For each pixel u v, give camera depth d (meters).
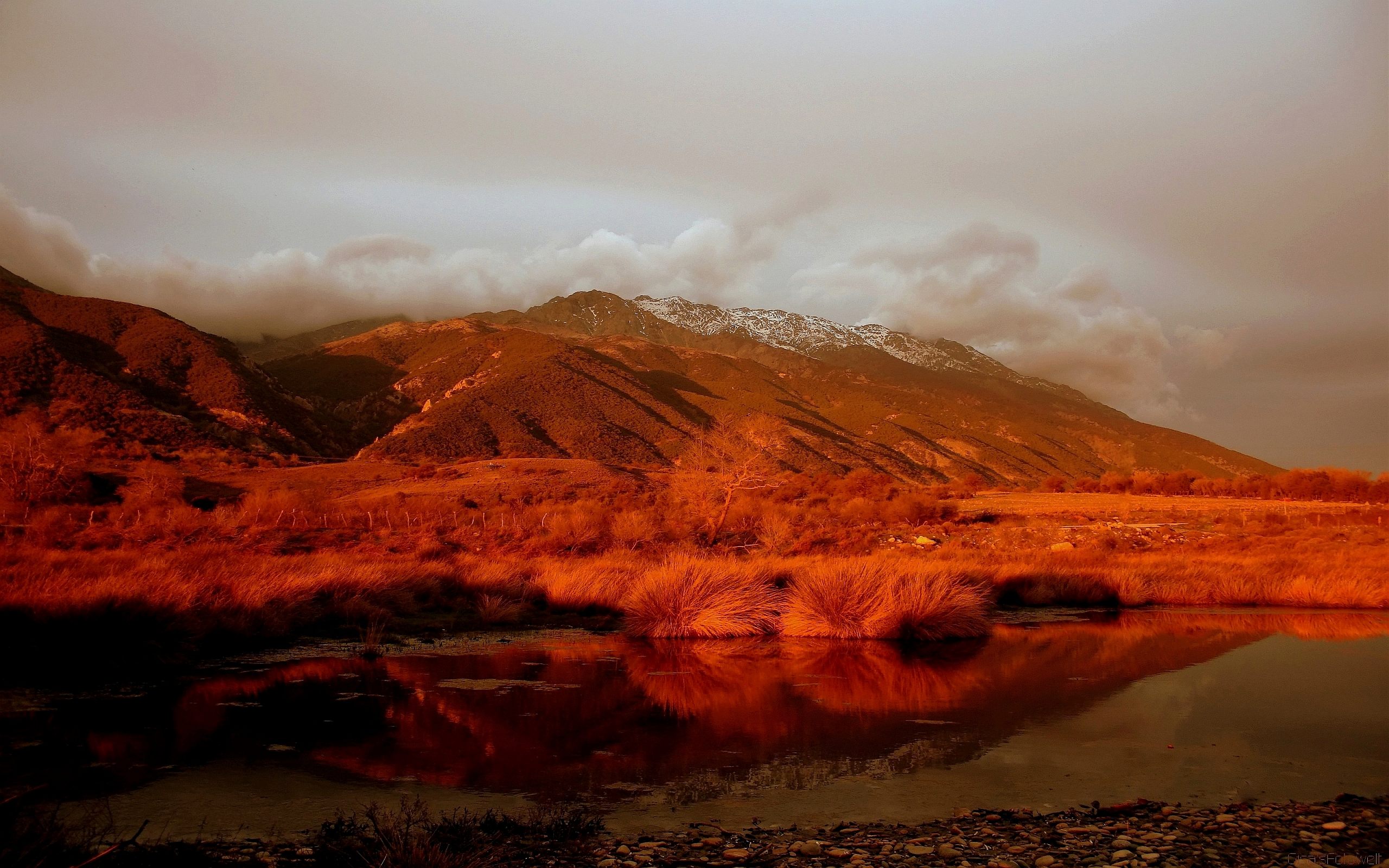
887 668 12.23
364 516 43.78
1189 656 13.20
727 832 5.57
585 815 5.94
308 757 7.29
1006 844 5.23
